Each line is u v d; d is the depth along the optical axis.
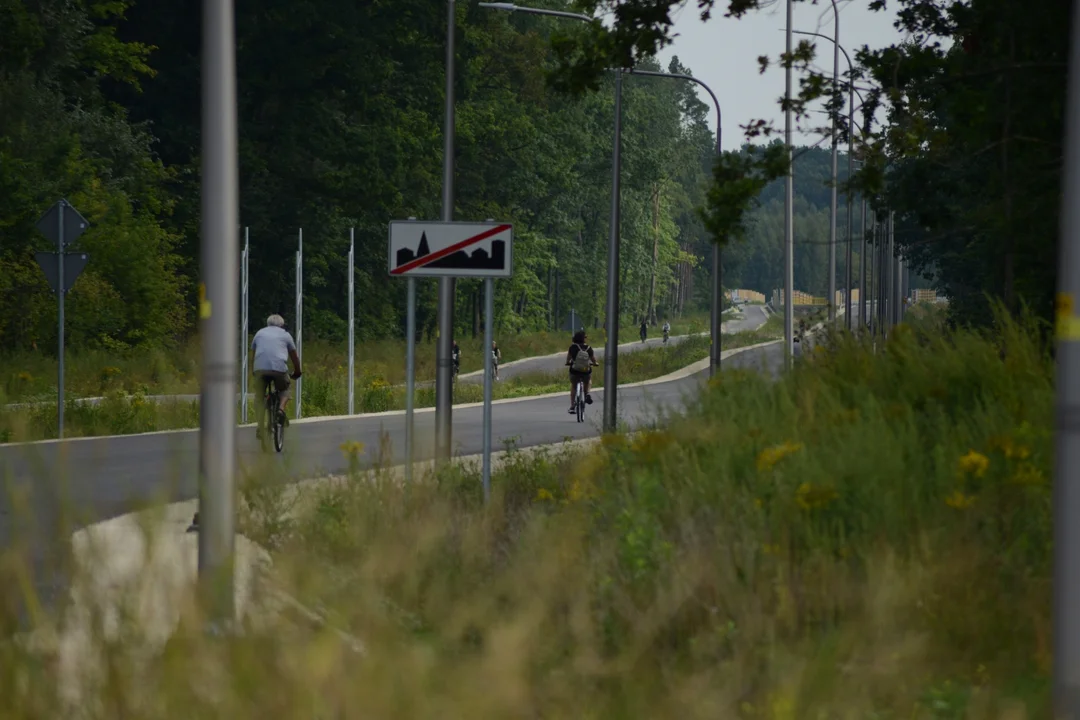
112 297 164.50
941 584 27.23
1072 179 20.75
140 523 18.05
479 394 171.12
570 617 19.86
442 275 54.31
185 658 16.11
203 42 30.66
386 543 21.03
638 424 54.91
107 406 98.31
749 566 27.50
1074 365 20.67
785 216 132.00
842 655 21.52
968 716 21.30
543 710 17.31
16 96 171.25
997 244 68.06
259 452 38.44
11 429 19.53
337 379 146.88
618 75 105.50
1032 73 62.09
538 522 30.02
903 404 43.59
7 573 17.06
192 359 162.00
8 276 154.00
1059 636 20.81
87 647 16.53
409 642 17.14
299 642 16.66
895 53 62.16
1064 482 20.73
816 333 61.56
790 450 36.34
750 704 19.36
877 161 61.22
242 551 22.69
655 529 31.11
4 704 15.86
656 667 20.05
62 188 169.38
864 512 32.12
